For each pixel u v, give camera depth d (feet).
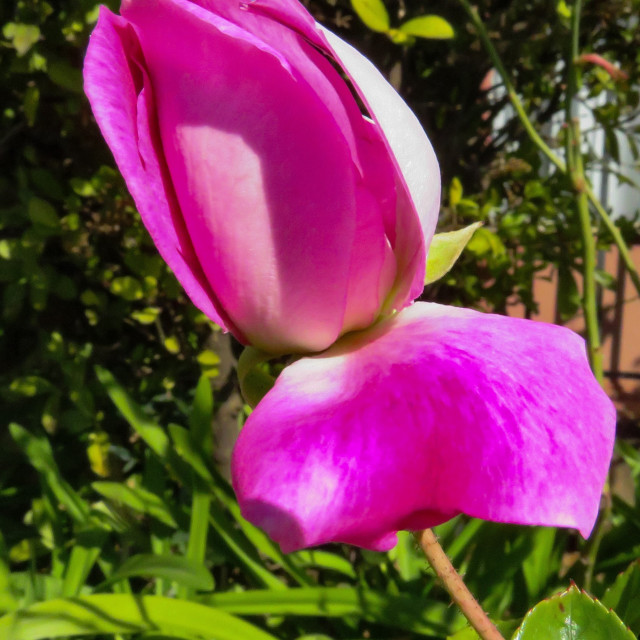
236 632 1.12
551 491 0.50
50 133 1.81
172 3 0.55
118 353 1.94
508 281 1.89
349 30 1.71
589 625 0.54
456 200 1.68
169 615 1.12
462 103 2.02
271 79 0.56
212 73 0.56
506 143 2.16
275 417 0.54
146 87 0.57
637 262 2.83
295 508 0.50
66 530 1.62
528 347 0.55
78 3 1.39
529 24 1.85
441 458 0.51
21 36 1.43
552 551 1.40
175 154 0.57
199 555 1.29
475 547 1.36
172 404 1.92
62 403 1.84
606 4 1.90
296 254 0.57
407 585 1.35
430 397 0.53
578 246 1.83
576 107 1.96
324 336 0.59
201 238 0.58
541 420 0.52
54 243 1.80
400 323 0.61
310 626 1.34
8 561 1.37
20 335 1.92
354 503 0.50
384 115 0.59
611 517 1.52
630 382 2.88
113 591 1.36
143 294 1.59
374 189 0.59
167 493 1.57
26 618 1.09
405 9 1.73
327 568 1.49
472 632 0.88
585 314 1.15
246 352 0.61
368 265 0.59
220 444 1.77
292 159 0.57
